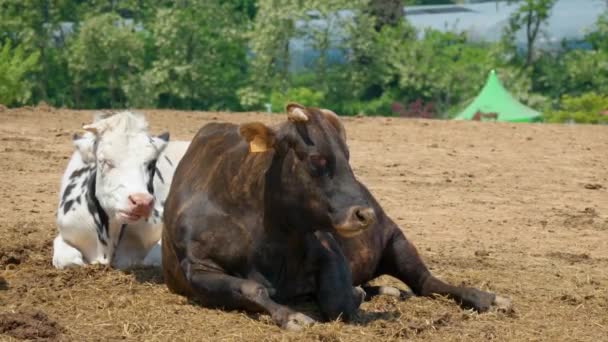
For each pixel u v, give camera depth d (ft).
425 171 66.54
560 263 41.32
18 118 83.10
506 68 235.61
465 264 39.93
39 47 232.73
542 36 265.34
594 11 288.30
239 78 238.89
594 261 42.14
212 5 231.91
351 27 233.35
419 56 234.58
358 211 27.55
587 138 85.25
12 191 53.72
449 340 28.43
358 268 32.65
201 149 32.30
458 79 229.25
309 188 28.17
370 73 236.02
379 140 79.30
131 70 233.96
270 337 27.37
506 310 31.65
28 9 234.17
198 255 30.12
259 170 29.53
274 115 91.25
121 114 34.81
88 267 35.19
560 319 31.55
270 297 29.66
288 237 29.45
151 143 34.50
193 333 27.81
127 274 34.68
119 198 33.50
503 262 40.81
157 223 36.58
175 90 226.99
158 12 229.86
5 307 30.12
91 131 34.37
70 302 30.86
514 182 64.13
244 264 29.84
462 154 74.43
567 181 65.46
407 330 28.81
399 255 33.65
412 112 226.99
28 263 36.88
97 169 34.45
